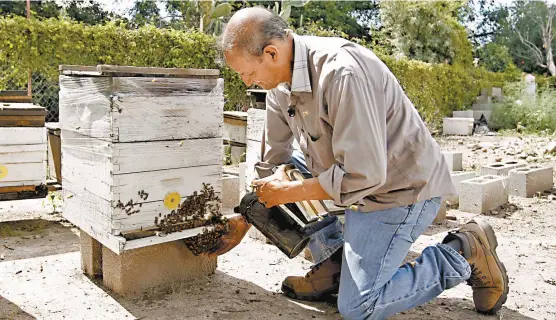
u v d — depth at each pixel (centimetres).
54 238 400
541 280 323
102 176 259
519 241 412
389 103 229
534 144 1055
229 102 881
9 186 417
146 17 1638
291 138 289
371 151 215
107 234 260
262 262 345
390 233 237
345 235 246
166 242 294
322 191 230
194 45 826
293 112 246
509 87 1645
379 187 222
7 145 411
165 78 260
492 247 261
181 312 264
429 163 238
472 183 513
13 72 697
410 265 245
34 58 701
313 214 252
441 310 276
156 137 261
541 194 603
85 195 278
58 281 304
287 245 257
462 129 1407
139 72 251
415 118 239
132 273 283
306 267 338
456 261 248
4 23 674
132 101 250
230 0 1126
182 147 271
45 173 432
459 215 503
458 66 1659
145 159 259
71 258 349
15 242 387
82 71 267
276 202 240
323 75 222
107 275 294
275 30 225
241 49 224
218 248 297
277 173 247
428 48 1795
